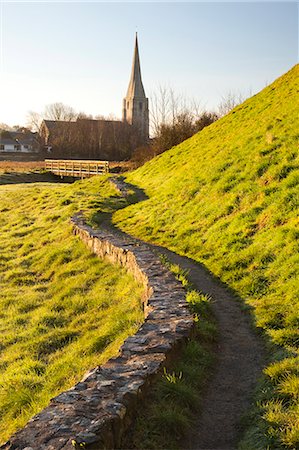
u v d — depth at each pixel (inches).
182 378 257.6
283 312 348.2
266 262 448.1
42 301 541.0
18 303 541.0
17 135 5772.6
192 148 1155.3
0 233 940.0
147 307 354.9
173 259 546.9
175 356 277.9
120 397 214.1
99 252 625.3
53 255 681.0
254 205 573.0
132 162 2036.2
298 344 297.9
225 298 415.2
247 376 275.6
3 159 3545.8
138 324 358.0
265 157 665.6
